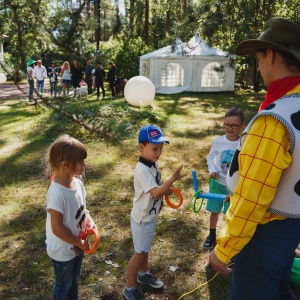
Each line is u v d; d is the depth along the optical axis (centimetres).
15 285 290
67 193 208
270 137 138
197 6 966
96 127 240
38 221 402
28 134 788
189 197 470
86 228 224
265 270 157
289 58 149
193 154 672
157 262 322
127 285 268
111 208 434
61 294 224
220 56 1642
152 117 909
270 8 1424
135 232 259
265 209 144
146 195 249
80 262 234
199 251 341
